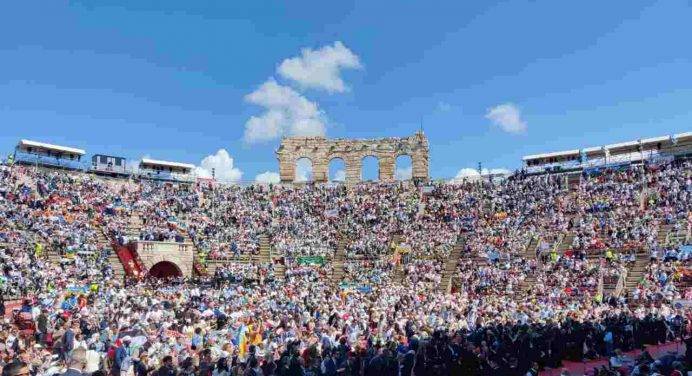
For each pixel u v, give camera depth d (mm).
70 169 91750
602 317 41438
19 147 88375
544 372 32125
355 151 106375
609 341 35969
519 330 32156
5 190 72938
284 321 37125
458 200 91938
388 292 58688
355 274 75688
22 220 67562
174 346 30516
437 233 83375
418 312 43938
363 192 100375
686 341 28234
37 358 27203
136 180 95438
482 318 41375
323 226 90000
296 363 23578
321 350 28062
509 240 76125
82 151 93312
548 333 33000
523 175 96500
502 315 42594
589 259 67125
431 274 72188
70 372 12406
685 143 88062
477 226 82812
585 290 59875
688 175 78188
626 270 62281
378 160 106000
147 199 88375
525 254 72438
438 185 98375
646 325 39781
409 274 73562
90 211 77812
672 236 66312
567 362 35062
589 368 33000
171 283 67188
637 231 69000
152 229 78562
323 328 34625
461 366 26156
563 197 84062
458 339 27844
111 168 95750
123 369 26766
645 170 84500
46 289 51812
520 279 65938
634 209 74688
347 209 94688
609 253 65688
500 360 28719
